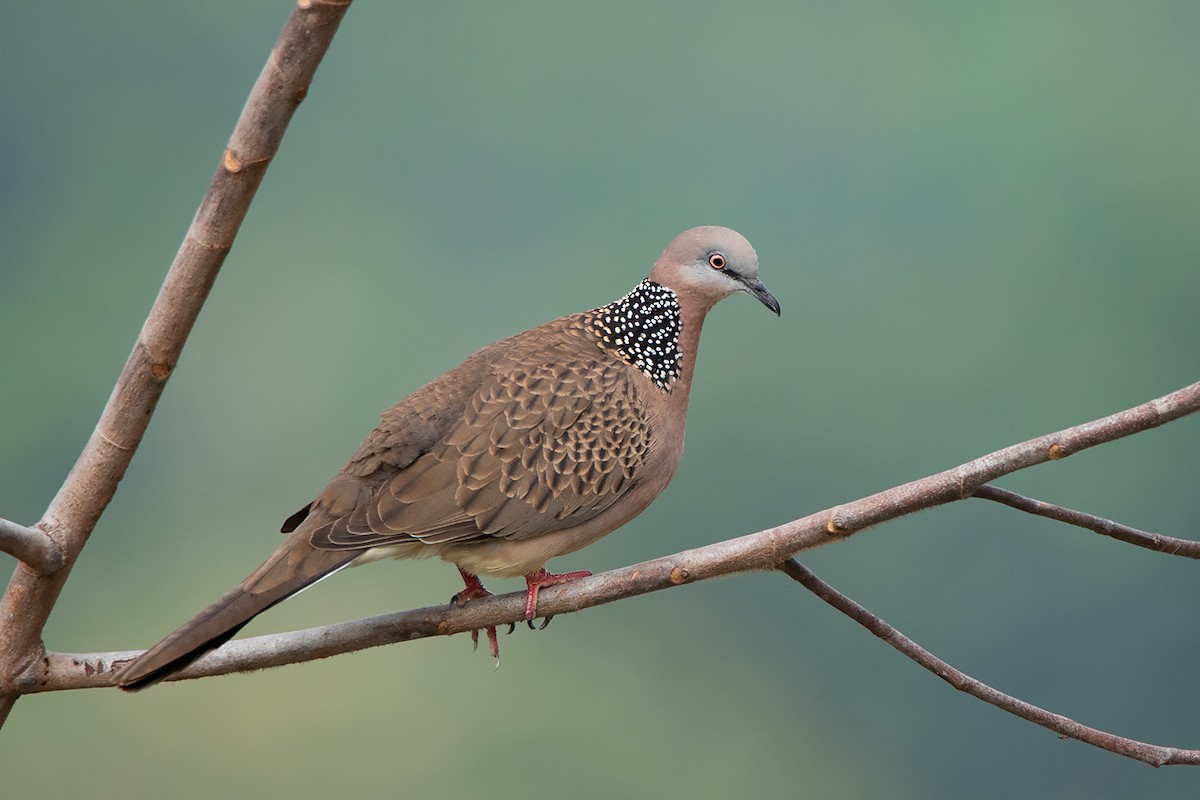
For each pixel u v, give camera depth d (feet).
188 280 13.73
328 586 56.44
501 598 16.43
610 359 19.75
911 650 15.84
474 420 18.63
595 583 16.22
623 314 20.21
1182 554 15.37
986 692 15.81
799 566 15.72
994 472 14.29
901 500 14.56
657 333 20.18
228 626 15.53
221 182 13.30
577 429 18.97
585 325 20.12
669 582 15.75
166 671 14.67
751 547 15.30
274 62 12.80
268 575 16.47
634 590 15.97
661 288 20.38
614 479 19.16
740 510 67.36
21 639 14.76
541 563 19.16
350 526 17.52
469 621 16.42
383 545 17.79
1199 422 64.75
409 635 16.29
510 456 18.52
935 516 61.62
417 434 18.33
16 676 14.85
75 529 14.53
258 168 13.24
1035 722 15.78
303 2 12.49
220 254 13.65
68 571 14.65
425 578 56.95
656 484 19.85
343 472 18.33
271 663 15.81
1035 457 14.17
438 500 18.10
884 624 15.81
